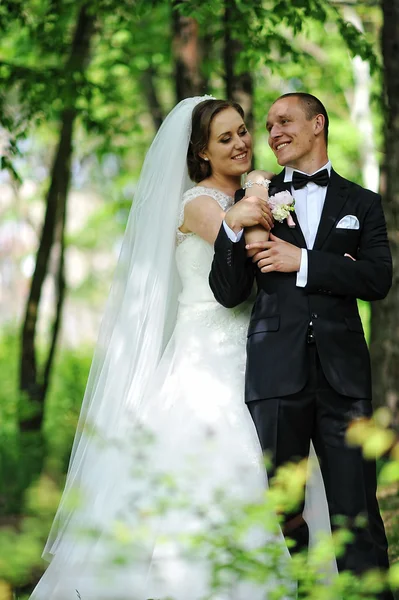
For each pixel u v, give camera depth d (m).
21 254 24.42
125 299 5.64
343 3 9.75
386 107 8.12
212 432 5.09
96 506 5.12
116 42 12.92
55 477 4.53
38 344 19.16
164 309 5.57
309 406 4.92
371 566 4.70
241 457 5.02
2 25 9.95
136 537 4.16
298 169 5.17
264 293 5.07
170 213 5.62
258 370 4.97
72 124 10.73
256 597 4.56
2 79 9.59
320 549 3.72
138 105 14.93
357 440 3.96
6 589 3.23
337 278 4.91
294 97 5.12
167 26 12.89
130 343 5.55
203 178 5.68
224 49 8.61
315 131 5.12
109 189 19.48
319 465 4.96
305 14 8.29
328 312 4.96
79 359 17.34
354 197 5.12
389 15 8.04
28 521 3.37
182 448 5.09
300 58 9.31
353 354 4.96
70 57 10.04
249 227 5.04
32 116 9.59
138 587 4.88
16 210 19.83
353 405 4.91
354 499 4.81
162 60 13.67
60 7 9.82
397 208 7.99
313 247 5.04
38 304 10.86
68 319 27.23
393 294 8.05
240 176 5.75
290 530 4.79
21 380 10.91
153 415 5.29
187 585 4.77
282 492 4.06
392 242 8.00
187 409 5.21
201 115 5.55
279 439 4.87
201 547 4.01
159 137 5.75
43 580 5.24
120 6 9.40
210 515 4.71
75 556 5.11
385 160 8.05
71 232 23.83
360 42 8.38
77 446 5.53
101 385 5.59
